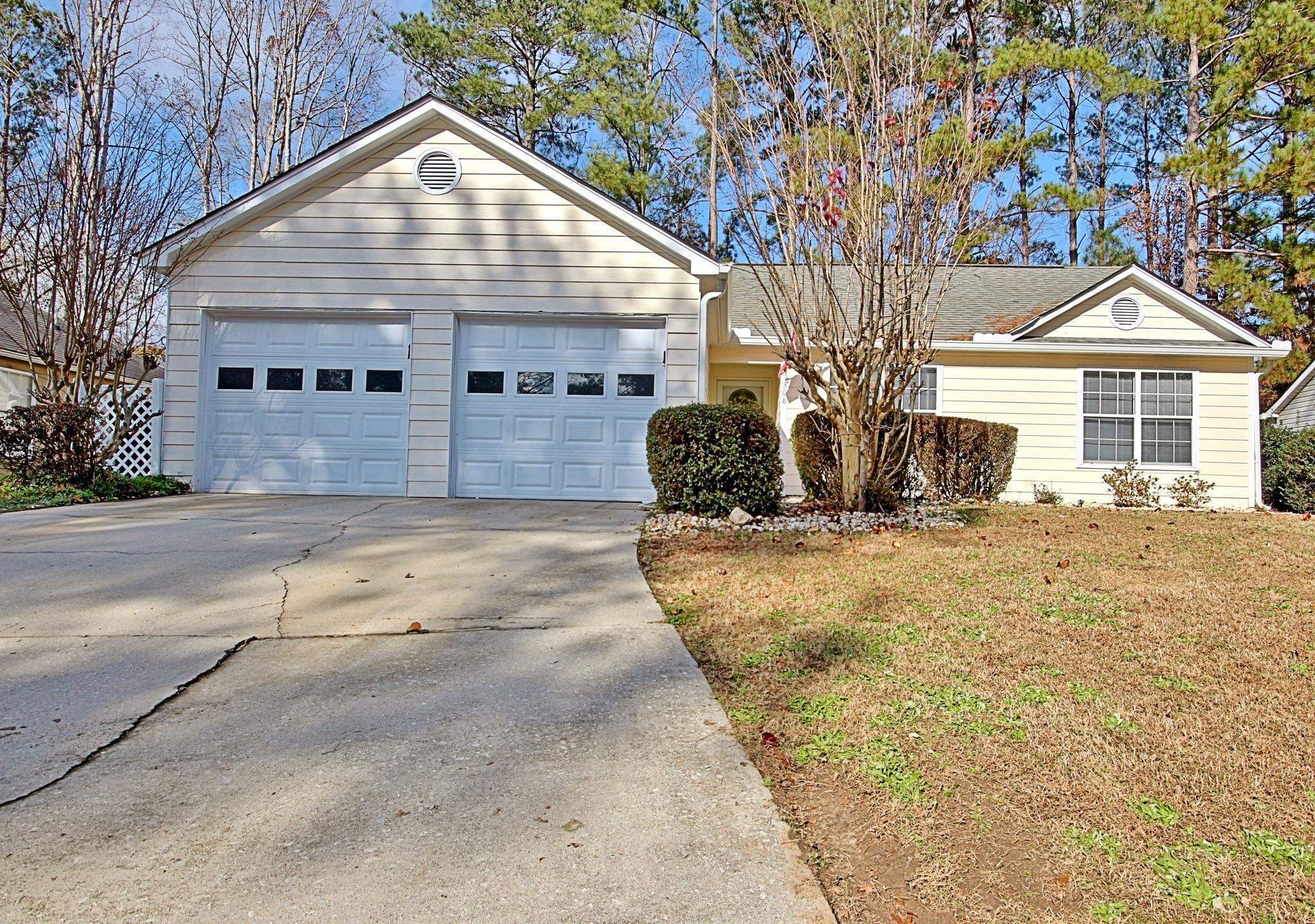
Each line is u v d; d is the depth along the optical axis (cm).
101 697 327
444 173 996
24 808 239
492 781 260
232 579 512
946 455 1141
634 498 989
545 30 2302
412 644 397
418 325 990
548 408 997
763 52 877
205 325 996
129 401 1013
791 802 249
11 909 191
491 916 192
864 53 784
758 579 537
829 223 777
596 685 344
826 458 932
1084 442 1272
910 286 777
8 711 311
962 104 1043
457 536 676
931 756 277
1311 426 1856
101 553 577
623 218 976
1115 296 1291
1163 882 207
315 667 365
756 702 326
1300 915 193
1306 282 1805
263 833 228
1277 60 1603
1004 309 1414
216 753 278
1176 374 1278
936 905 199
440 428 985
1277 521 910
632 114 2073
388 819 236
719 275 971
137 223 1030
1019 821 237
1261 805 244
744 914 194
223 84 2323
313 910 193
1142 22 1875
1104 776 262
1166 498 1252
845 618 442
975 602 479
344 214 996
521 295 991
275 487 991
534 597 486
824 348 808
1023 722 304
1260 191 1644
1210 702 326
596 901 198
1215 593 511
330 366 997
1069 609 466
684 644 400
